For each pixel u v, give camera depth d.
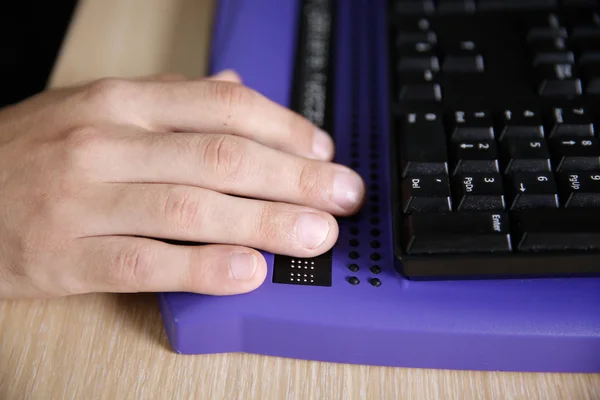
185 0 0.54
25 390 0.41
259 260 0.43
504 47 0.48
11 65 0.91
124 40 0.52
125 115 0.46
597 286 0.42
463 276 0.42
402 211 0.43
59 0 0.98
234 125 0.46
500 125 0.45
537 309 0.42
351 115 0.48
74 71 0.51
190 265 0.42
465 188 0.43
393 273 0.43
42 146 0.46
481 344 0.41
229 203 0.44
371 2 0.53
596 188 0.42
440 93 0.46
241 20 0.51
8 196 0.45
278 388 0.41
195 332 0.42
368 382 0.42
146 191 0.44
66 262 0.43
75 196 0.44
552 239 0.41
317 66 0.50
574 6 0.49
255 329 0.42
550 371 0.42
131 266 0.43
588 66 0.46
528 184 0.43
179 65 0.51
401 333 0.41
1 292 0.44
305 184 0.44
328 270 0.43
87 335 0.43
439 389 0.41
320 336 0.42
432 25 0.49
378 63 0.50
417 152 0.44
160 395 0.41
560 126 0.44
